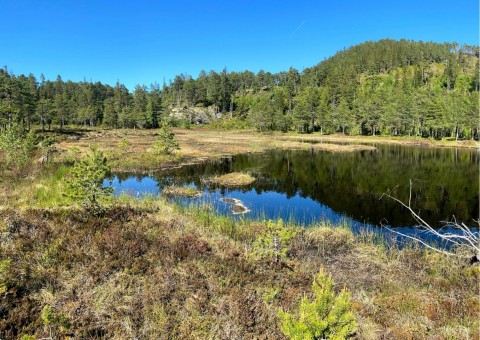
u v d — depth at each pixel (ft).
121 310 21.91
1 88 230.89
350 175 102.73
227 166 117.60
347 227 49.47
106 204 46.34
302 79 542.98
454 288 28.50
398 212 61.21
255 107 394.73
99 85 517.96
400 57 536.01
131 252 29.25
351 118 312.71
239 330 20.81
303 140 250.78
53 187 57.06
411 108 275.80
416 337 20.84
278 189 81.56
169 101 521.65
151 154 130.00
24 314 20.21
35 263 26.30
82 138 216.33
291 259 34.86
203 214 50.62
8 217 34.17
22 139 77.97
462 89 414.62
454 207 64.90
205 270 28.27
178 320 21.52
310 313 16.66
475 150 185.88
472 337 20.75
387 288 29.14
